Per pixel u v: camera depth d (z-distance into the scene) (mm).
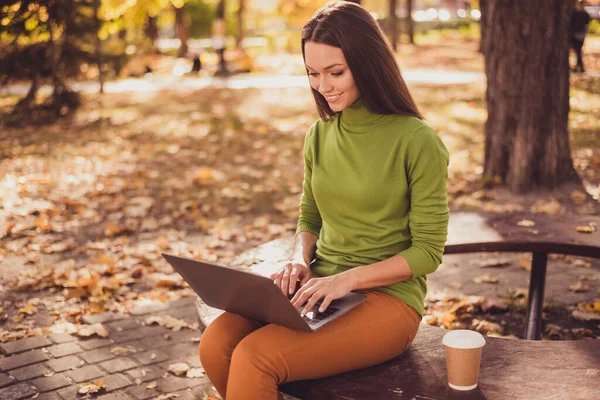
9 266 5527
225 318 2475
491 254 5918
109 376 3809
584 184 7621
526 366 2396
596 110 12797
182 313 4664
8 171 8891
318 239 2850
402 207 2512
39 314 4613
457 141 10680
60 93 13688
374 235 2541
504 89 7387
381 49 2434
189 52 27094
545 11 7141
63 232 6441
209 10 35719
